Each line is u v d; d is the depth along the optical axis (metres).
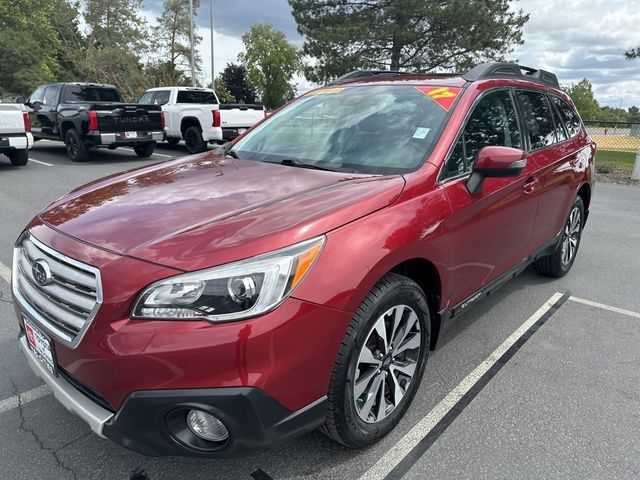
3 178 9.89
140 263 1.92
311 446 2.50
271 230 2.03
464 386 3.06
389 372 2.47
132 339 1.83
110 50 39.22
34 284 2.26
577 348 3.56
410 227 2.37
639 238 6.57
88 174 10.50
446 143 2.82
